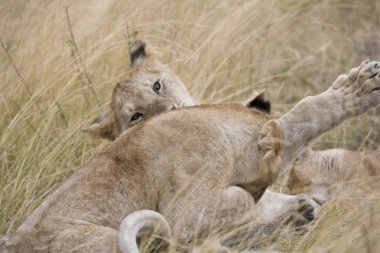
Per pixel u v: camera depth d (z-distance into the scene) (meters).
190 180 9.12
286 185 11.82
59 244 8.63
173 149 9.27
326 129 9.87
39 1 13.71
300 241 9.03
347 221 9.10
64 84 12.41
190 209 9.03
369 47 16.67
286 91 14.98
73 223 8.84
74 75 12.22
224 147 9.35
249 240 9.45
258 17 14.89
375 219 8.73
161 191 9.19
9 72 12.73
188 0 14.54
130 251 8.18
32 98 11.84
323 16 17.34
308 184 11.66
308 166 11.70
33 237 8.81
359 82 9.83
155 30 13.91
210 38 13.60
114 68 13.13
